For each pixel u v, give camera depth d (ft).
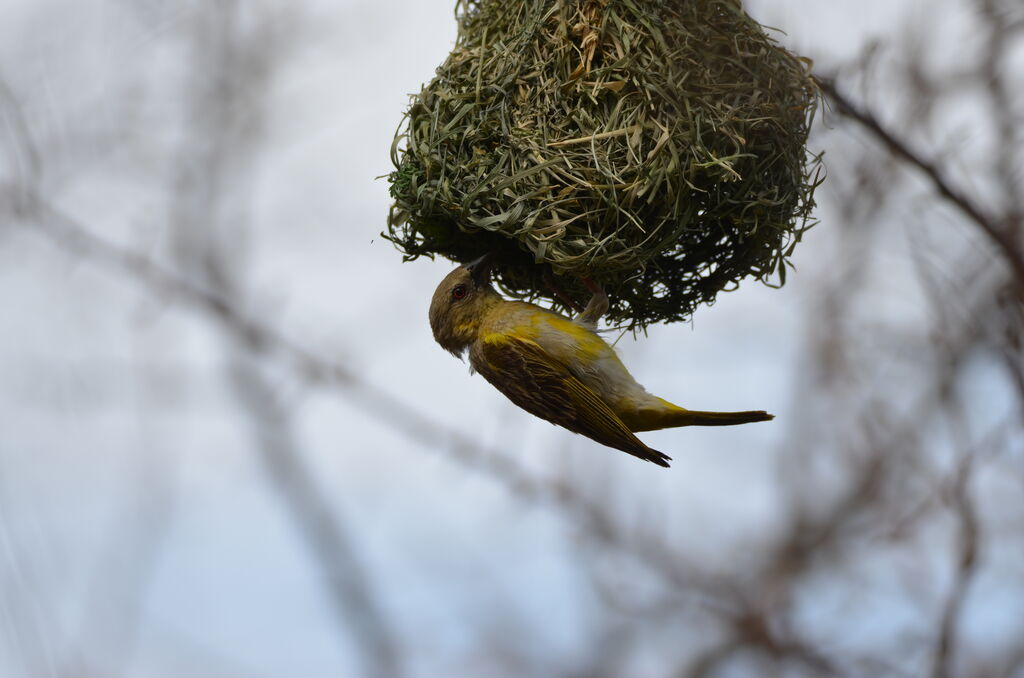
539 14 31.71
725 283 33.81
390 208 34.17
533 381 34.86
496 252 34.94
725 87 30.66
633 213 30.32
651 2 30.94
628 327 35.94
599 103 30.73
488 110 31.58
